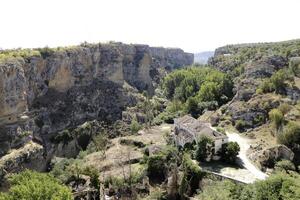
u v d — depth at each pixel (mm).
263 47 180250
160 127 131125
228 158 81375
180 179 72625
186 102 145625
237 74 155625
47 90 139250
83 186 78250
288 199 38438
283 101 103438
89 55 163125
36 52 134375
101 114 152875
